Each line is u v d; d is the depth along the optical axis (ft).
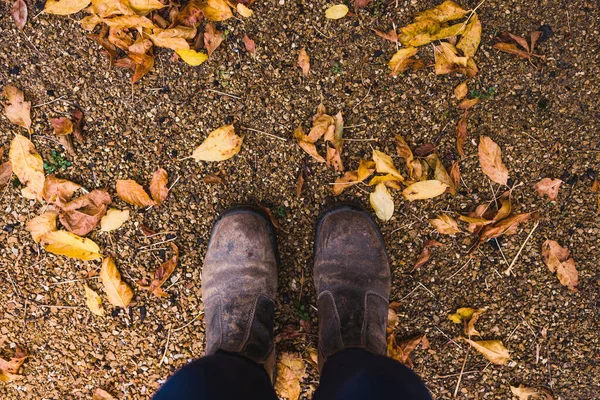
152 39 2.82
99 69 2.92
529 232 2.96
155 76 2.92
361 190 2.96
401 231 2.97
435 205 2.95
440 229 2.93
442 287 2.99
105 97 2.94
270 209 2.97
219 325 2.81
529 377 3.02
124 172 2.97
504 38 2.88
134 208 2.99
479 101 2.91
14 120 2.93
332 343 2.76
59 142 2.96
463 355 3.01
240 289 2.84
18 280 3.02
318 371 2.97
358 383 2.28
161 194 2.96
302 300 3.01
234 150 2.90
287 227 2.98
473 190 2.95
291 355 3.00
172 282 3.01
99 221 2.97
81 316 3.04
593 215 2.94
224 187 2.97
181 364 3.04
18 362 3.03
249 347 2.68
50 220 2.95
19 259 3.01
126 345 3.04
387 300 2.89
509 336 3.01
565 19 2.87
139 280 3.01
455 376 3.02
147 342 3.04
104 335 3.04
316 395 2.42
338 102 2.92
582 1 2.86
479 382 3.02
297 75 2.91
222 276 2.88
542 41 2.88
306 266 3.00
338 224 2.91
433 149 2.92
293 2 2.87
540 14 2.87
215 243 2.92
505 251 2.97
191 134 2.95
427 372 3.03
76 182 2.98
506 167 2.94
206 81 2.92
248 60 2.91
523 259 2.97
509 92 2.91
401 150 2.90
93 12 2.80
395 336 3.01
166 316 3.02
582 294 2.97
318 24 2.89
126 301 2.99
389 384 2.25
